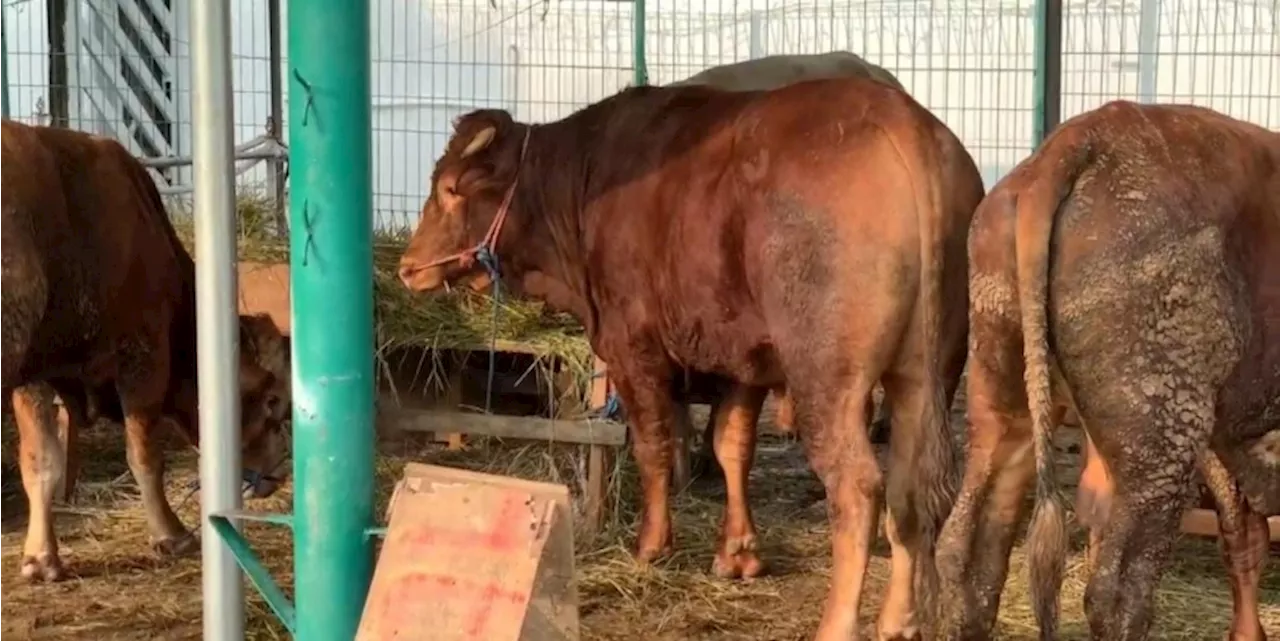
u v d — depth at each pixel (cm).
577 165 512
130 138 983
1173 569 522
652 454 512
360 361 284
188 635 455
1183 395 339
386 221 970
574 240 516
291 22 277
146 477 532
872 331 389
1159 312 337
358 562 287
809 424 402
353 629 287
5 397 459
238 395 291
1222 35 938
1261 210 354
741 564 515
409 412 561
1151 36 950
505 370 646
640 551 525
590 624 468
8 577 513
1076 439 671
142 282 516
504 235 526
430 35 1002
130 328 515
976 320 355
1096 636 344
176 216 771
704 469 669
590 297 516
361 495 287
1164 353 338
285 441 541
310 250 279
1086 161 343
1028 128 953
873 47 975
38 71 949
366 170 282
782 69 635
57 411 554
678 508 600
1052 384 354
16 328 454
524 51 1000
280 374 535
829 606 402
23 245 455
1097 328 338
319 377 282
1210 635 455
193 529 566
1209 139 354
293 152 280
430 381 609
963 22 959
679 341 465
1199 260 340
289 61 279
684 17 990
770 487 654
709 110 464
